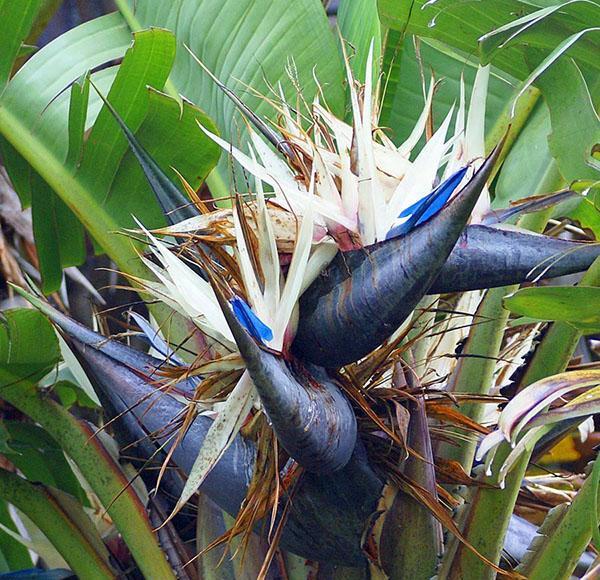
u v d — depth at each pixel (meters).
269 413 1.89
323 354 1.95
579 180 1.95
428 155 2.00
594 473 1.92
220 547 2.26
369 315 1.91
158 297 2.02
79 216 2.44
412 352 2.20
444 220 1.86
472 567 2.13
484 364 2.18
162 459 2.30
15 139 2.47
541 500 2.44
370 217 1.95
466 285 1.97
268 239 1.93
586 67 2.16
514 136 2.40
